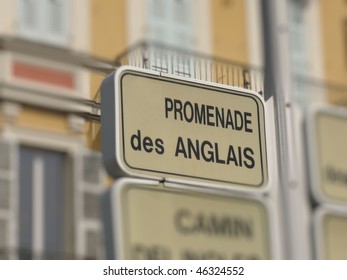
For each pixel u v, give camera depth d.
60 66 19.53
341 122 21.23
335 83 23.56
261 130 7.55
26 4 20.02
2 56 19.44
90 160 19.88
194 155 7.41
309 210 20.75
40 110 19.56
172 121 7.42
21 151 19.52
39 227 19.53
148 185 7.52
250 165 7.48
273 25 15.27
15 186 19.36
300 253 15.31
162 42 21.41
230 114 7.50
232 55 22.11
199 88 7.52
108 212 17.42
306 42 23.55
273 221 18.84
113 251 17.33
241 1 22.41
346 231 20.72
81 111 7.67
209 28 22.00
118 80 7.41
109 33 20.78
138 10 21.22
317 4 23.92
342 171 20.91
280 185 8.26
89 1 20.72
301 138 21.11
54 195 19.72
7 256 19.12
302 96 23.02
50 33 20.11
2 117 19.36
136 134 7.38
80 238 19.77
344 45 23.95
